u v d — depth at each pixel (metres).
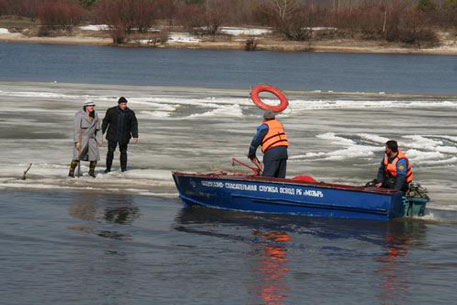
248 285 23.50
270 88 35.16
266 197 32.41
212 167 42.22
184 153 46.41
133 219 31.23
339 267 25.62
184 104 74.12
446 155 48.19
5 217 30.92
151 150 47.09
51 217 31.09
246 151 47.78
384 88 113.44
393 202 31.17
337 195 31.66
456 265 26.09
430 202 35.25
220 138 52.72
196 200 33.56
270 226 30.78
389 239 29.19
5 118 59.44
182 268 25.05
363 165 43.84
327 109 73.56
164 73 135.50
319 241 28.77
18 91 82.62
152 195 35.56
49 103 70.62
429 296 22.89
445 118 68.75
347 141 52.72
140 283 23.42
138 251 26.86
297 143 51.44
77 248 26.98
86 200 34.16
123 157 39.84
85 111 38.22
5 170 39.78
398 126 62.22
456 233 30.23
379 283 24.02
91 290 22.66
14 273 24.03
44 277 23.73
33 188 36.03
